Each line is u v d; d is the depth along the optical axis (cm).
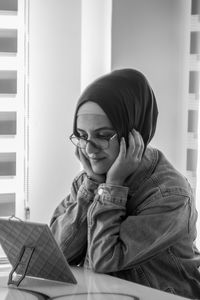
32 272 180
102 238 187
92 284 171
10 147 258
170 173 196
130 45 259
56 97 265
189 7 262
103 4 263
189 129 265
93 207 192
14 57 255
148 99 201
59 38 263
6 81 255
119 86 193
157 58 263
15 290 166
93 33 264
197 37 260
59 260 171
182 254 192
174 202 188
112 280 175
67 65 265
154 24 262
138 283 186
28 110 261
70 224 200
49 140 266
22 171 261
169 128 268
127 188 191
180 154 269
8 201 260
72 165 270
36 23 260
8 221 175
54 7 261
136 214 193
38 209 267
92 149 193
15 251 181
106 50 263
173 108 267
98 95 191
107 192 191
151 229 185
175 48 265
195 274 193
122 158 191
